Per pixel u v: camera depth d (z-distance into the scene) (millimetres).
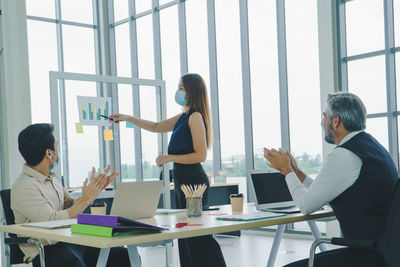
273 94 6465
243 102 6773
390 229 1655
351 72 5617
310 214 2203
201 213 2189
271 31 6477
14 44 4660
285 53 6305
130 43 8547
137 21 8492
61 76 3518
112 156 3805
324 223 5863
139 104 4023
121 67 8914
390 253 1659
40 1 8594
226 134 7031
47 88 8516
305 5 6086
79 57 8969
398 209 1660
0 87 4832
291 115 6246
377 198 1847
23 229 1860
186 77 2859
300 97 6148
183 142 2814
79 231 1673
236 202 2436
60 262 2086
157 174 4137
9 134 4621
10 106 4625
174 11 7785
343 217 1928
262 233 6379
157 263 4582
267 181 2541
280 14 6324
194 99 2836
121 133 3877
